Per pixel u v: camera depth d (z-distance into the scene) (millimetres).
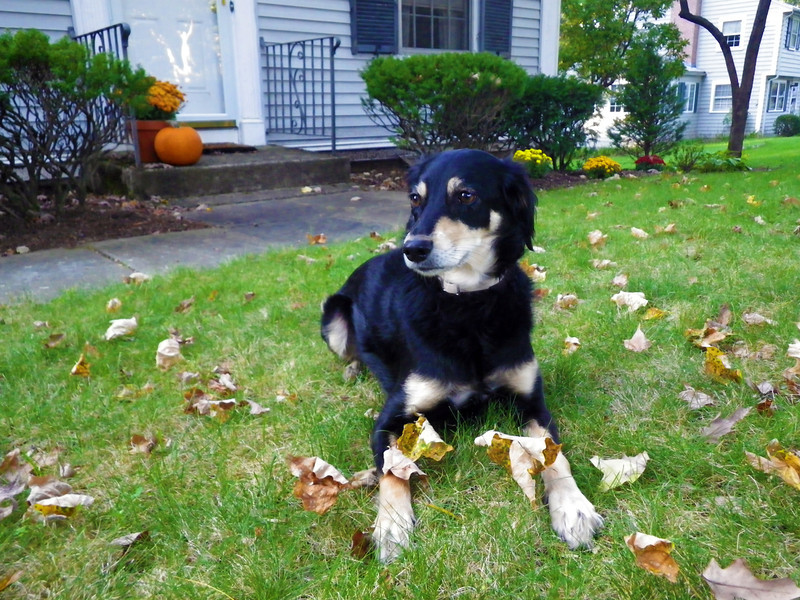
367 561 947
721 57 18031
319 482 1062
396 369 1345
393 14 5582
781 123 17594
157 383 1585
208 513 1054
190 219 3537
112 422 1380
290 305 2084
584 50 12391
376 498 1086
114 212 3562
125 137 4184
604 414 1319
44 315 2037
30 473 1205
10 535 1020
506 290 1246
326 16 5305
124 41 3572
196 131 4602
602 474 1103
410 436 1126
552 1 6785
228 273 2441
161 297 2164
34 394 1511
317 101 5469
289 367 1643
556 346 1675
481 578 890
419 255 1155
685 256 2371
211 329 1914
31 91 2982
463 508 1049
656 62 6965
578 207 3658
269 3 4980
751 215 3096
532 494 1034
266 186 4395
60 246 2979
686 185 4551
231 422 1367
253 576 896
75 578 931
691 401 1332
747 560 880
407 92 4336
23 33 2836
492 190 1264
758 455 1104
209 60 4953
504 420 1274
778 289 1913
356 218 3543
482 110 4516
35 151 3201
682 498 1036
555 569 886
